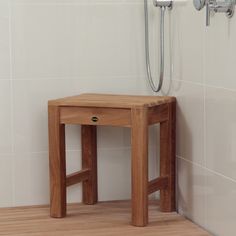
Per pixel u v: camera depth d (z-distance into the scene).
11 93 2.69
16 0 2.65
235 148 2.09
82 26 2.72
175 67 2.57
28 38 2.68
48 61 2.71
